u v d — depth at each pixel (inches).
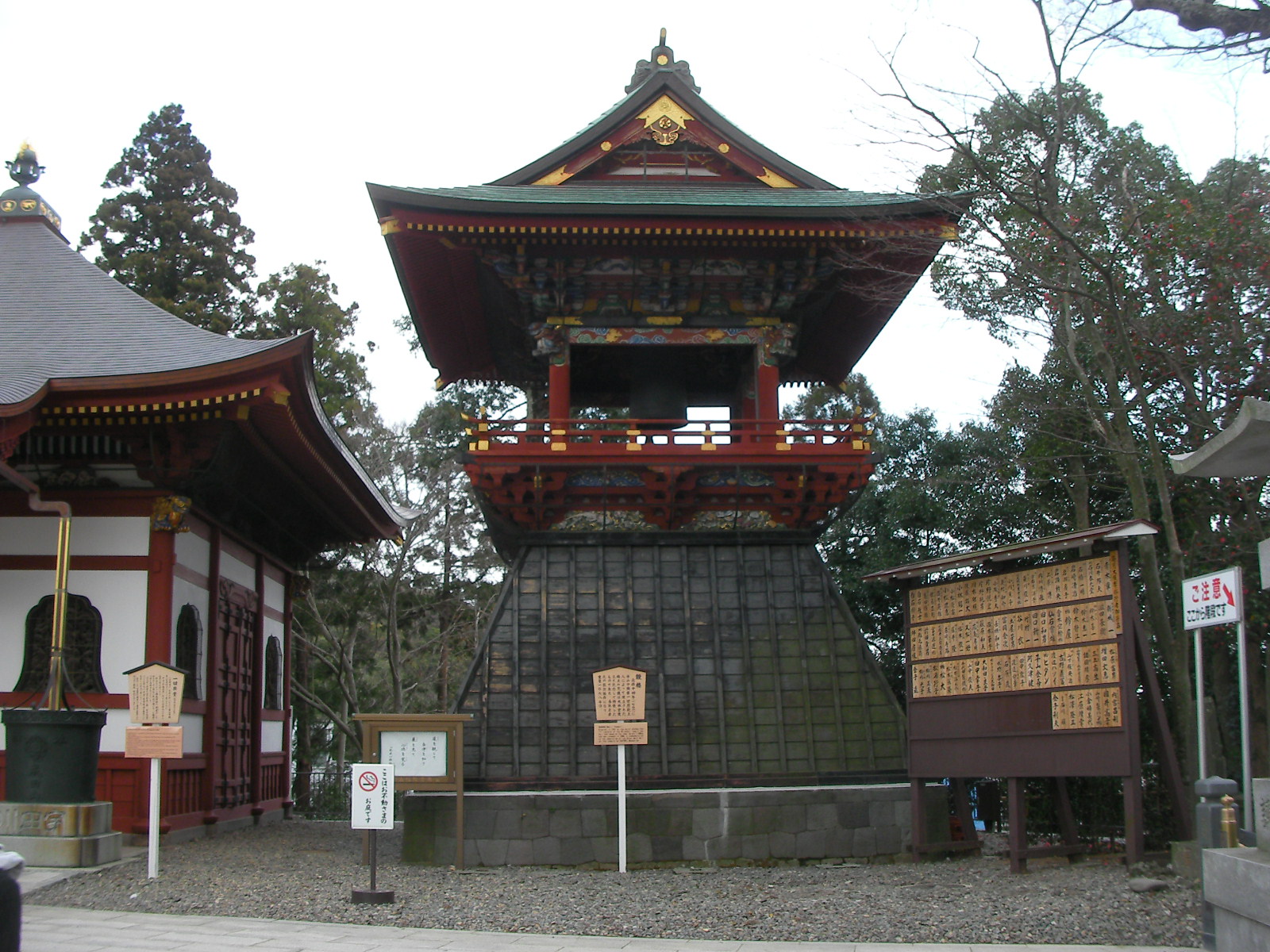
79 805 666.8
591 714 820.6
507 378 1289.4
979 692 681.6
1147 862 593.6
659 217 856.9
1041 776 634.2
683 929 496.1
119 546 839.7
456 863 703.7
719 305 967.6
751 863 734.5
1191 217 901.2
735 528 919.7
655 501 908.0
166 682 641.0
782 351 963.3
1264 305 882.1
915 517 1267.2
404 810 732.0
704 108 993.5
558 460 887.1
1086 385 869.2
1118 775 593.0
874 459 901.2
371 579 1765.5
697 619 872.9
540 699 822.5
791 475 902.4
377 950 445.4
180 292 1641.2
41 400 753.6
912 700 730.8
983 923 486.6
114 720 815.1
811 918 513.0
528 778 786.8
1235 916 386.9
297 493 1100.5
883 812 757.9
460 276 994.1
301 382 824.3
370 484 1109.1
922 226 868.0
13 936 223.8
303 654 1754.4
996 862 703.7
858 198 914.7
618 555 901.2
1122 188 919.7
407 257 952.9
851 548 1389.0
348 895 579.2
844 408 1679.4
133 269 1615.4
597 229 860.6
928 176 946.1
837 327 1129.4
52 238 1048.8
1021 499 1229.1
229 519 993.5
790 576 898.7
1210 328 892.6
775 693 839.1
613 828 732.0
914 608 736.3
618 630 862.5
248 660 1090.7
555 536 903.1
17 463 847.1
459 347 1181.7
